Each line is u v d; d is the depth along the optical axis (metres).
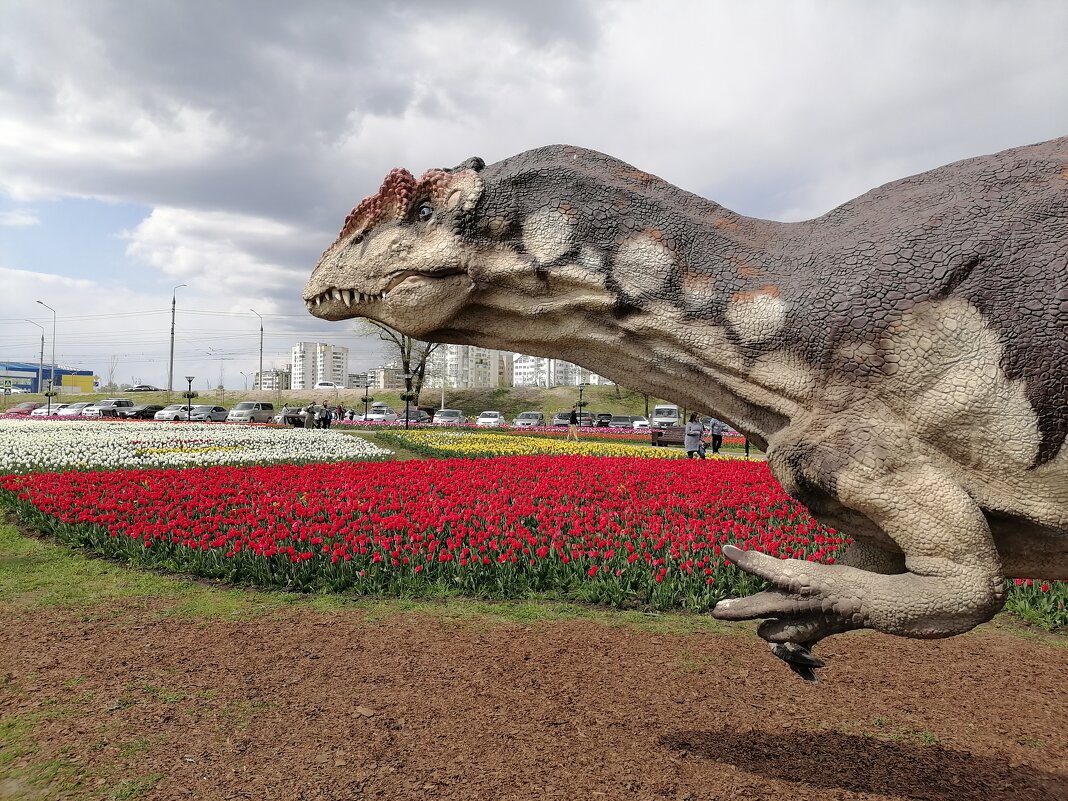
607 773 3.64
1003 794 3.50
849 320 2.63
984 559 2.49
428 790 3.47
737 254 2.92
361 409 61.69
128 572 7.25
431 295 3.09
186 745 3.87
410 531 7.53
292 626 5.82
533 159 3.13
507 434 29.44
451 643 5.50
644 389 3.16
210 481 10.55
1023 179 2.71
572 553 7.07
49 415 37.56
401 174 3.15
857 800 3.44
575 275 2.93
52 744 3.85
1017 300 2.49
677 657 5.30
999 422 2.48
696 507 9.22
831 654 5.45
